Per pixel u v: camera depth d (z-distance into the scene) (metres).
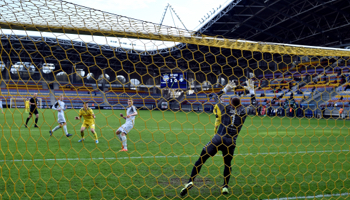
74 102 36.81
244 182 3.99
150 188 3.62
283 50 4.10
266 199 3.31
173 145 7.36
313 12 23.08
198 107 34.03
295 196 3.43
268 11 23.81
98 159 5.34
